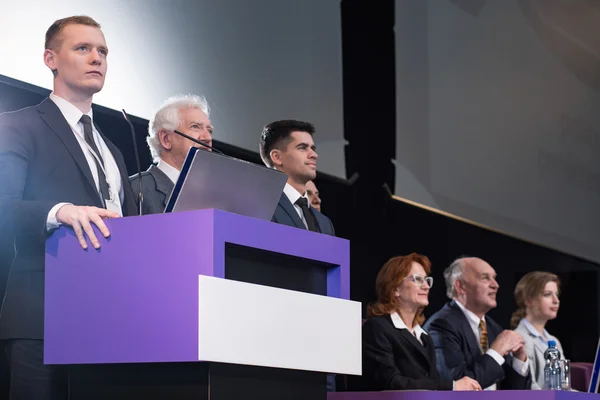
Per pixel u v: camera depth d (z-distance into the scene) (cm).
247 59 528
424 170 681
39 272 257
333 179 609
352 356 252
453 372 530
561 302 769
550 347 543
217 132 500
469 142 720
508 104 752
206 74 493
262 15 545
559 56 795
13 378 253
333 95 615
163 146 391
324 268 261
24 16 389
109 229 228
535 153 767
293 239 241
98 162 297
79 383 233
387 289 499
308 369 236
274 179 252
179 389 219
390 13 671
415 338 488
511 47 761
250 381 227
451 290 588
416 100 683
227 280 215
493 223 725
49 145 281
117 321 222
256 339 221
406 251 662
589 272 794
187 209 235
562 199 785
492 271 578
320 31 606
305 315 237
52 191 278
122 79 436
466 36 730
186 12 481
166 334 213
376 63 655
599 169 819
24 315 254
